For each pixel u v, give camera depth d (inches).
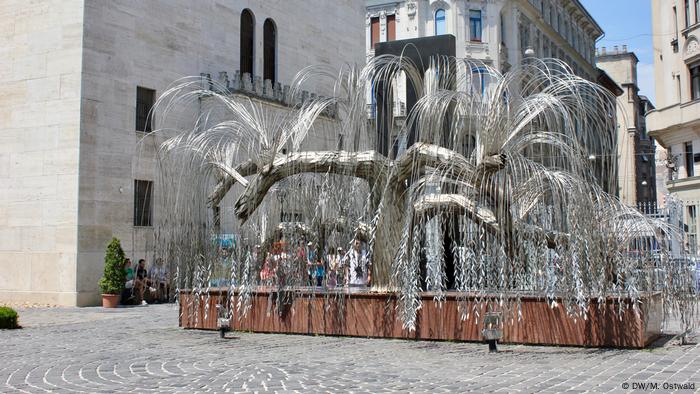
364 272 568.7
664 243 495.2
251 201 552.1
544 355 415.2
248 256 549.0
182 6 1105.4
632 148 2266.2
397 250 504.1
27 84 967.0
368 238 528.1
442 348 450.6
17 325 610.5
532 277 461.1
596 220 451.8
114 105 969.5
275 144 548.1
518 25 2069.4
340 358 412.5
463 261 475.8
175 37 1087.0
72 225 912.3
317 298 533.6
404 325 487.2
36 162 950.4
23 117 966.4
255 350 452.1
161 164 597.9
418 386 319.0
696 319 537.3
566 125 450.3
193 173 571.8
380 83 565.9
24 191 956.0
